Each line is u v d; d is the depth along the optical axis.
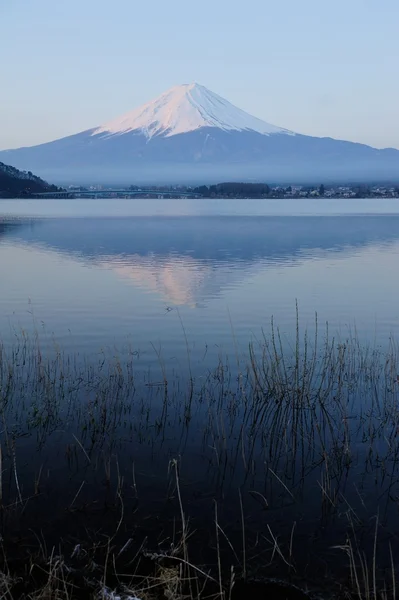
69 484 9.14
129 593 6.80
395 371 14.41
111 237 55.66
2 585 6.88
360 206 141.88
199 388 13.48
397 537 7.98
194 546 7.74
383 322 20.55
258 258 39.88
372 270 33.91
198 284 28.86
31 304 23.45
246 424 11.55
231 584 6.83
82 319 20.67
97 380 13.83
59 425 11.26
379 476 9.59
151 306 23.19
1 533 7.91
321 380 14.12
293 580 7.18
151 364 15.30
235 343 16.66
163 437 10.86
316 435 11.09
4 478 9.30
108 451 10.27
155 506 8.62
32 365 14.92
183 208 127.50
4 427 11.05
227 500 8.80
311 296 25.62
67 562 7.36
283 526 8.21
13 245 47.69
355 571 7.00
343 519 8.39
